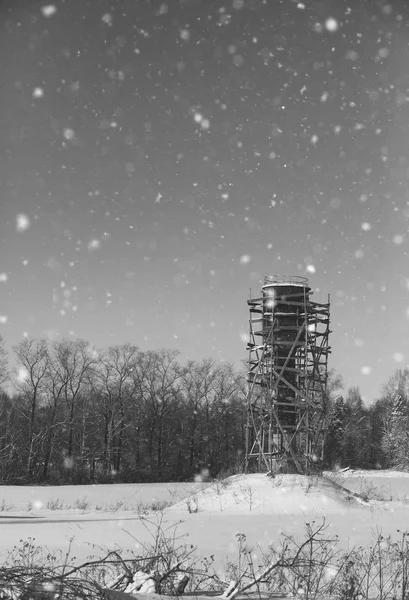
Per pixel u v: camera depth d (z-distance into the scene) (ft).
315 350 138.31
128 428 250.37
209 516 82.89
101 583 18.30
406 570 23.90
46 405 237.04
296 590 20.01
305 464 131.54
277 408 137.28
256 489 107.34
